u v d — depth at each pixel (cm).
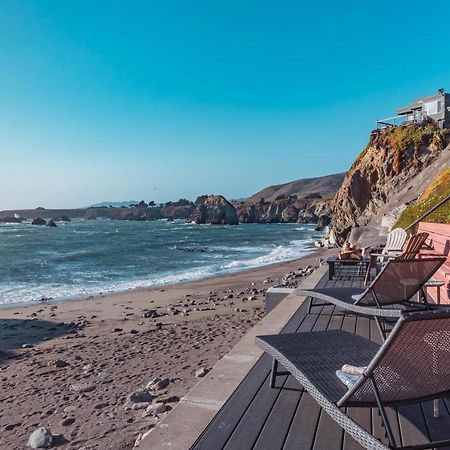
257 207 17788
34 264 3284
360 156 4541
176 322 1213
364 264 990
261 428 319
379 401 260
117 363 824
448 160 2917
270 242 5781
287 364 340
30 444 496
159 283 2173
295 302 734
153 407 561
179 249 4688
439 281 652
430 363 263
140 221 19312
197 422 328
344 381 297
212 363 784
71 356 905
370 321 613
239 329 1063
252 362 450
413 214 1973
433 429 313
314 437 305
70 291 1994
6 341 1106
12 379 767
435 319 244
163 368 773
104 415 570
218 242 5900
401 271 515
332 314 654
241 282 2028
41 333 1188
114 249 4744
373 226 3234
